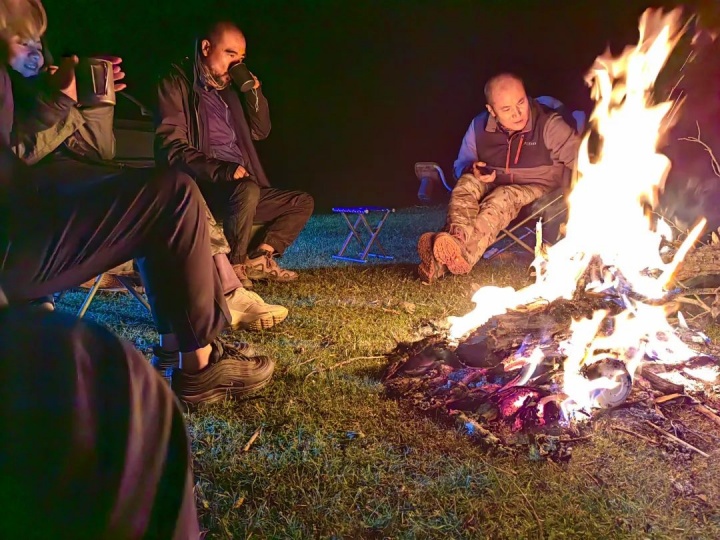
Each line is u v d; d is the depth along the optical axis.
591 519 1.87
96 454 0.60
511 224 6.12
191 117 4.88
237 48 4.79
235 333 3.80
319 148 14.75
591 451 2.28
